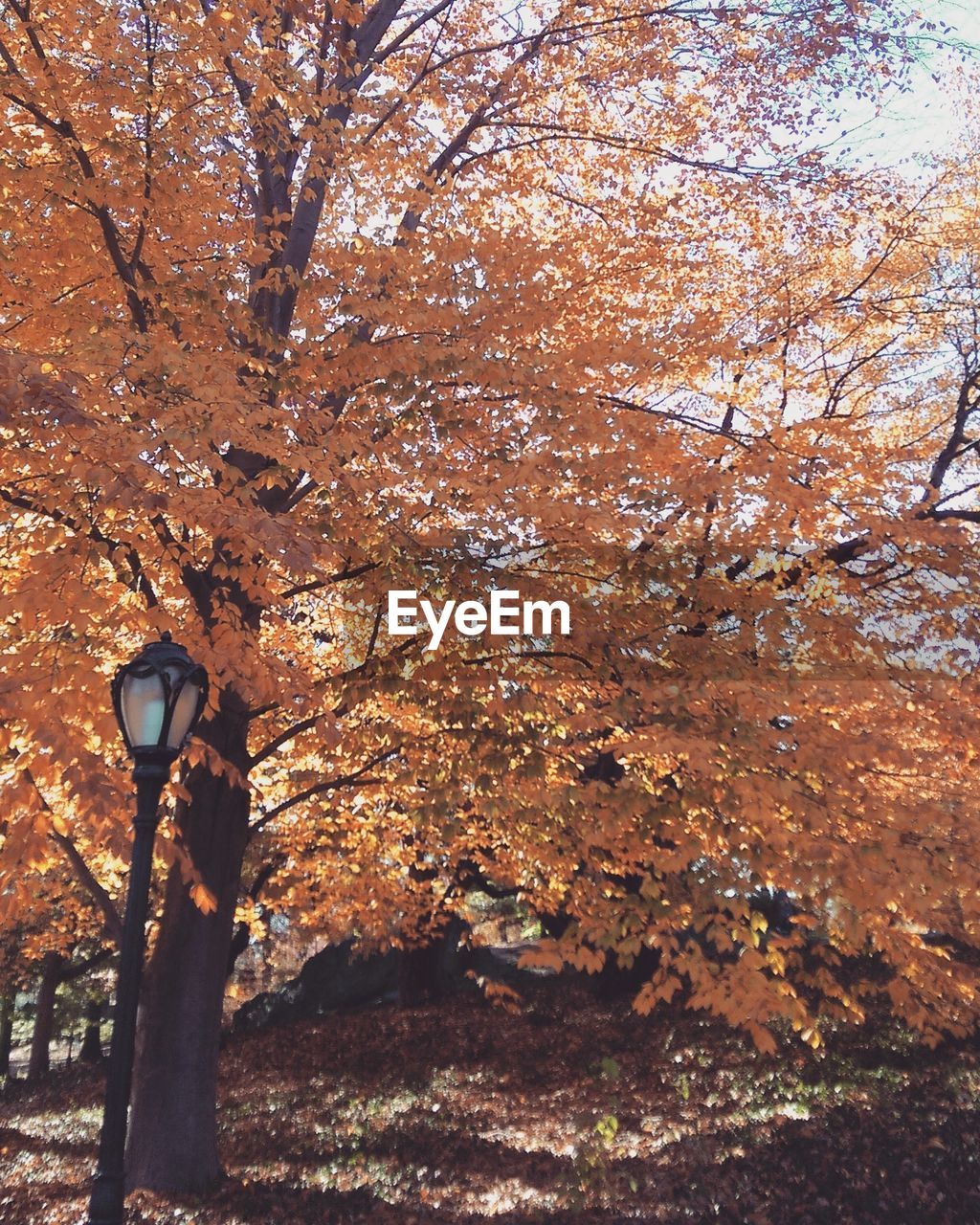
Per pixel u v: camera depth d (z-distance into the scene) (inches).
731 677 327.3
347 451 310.8
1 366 228.2
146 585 354.9
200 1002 385.1
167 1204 344.5
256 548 254.1
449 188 380.8
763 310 516.7
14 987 1213.7
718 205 515.2
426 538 341.4
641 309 445.7
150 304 338.0
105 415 277.4
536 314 366.9
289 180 431.8
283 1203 362.3
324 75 435.2
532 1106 585.3
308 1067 770.2
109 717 243.0
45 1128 730.2
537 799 327.0
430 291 359.3
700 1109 511.5
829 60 484.4
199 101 315.0
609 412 358.3
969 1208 349.7
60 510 282.2
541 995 882.1
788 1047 591.5
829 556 420.8
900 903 295.0
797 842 281.6
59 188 299.1
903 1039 571.8
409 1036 818.2
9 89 293.6
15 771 251.4
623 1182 391.9
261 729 469.1
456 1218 359.6
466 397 380.5
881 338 555.5
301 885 565.0
